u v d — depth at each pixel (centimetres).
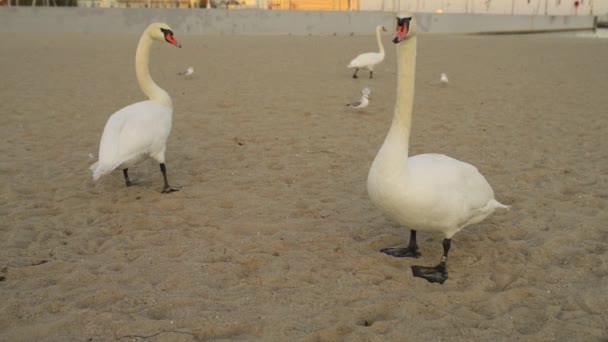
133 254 497
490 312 405
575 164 782
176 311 398
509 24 5225
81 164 785
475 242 526
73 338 364
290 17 4047
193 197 652
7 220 575
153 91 730
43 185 690
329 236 538
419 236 542
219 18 3875
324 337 366
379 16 4366
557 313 401
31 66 1830
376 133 989
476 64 2142
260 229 559
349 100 1320
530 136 958
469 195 436
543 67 2042
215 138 943
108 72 1747
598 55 2514
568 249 505
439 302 416
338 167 777
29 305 402
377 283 447
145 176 736
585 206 616
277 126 1034
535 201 631
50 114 1117
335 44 3000
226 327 375
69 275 445
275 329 375
